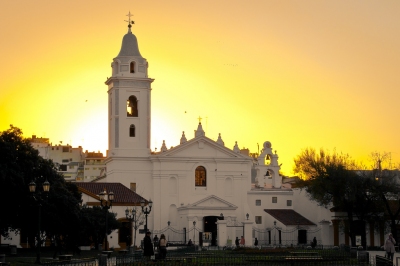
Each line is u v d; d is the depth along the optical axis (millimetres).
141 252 88750
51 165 87875
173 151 133125
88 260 71875
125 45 137750
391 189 116062
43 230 86062
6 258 75750
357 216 118750
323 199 119625
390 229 119875
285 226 129625
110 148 135125
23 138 86688
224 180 134500
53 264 66500
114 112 134750
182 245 117188
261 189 137875
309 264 66250
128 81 135500
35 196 72562
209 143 134625
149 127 135250
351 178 116438
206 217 128500
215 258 75625
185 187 133000
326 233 125812
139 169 133125
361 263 68000
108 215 99938
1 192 81000
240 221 133500
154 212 131500
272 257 77938
